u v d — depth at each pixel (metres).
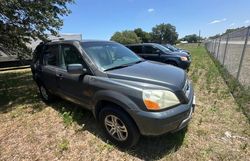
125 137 2.98
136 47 9.97
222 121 3.97
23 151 3.23
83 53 3.61
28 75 11.01
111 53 3.93
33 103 5.45
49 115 4.55
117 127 3.04
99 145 3.24
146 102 2.61
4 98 6.30
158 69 3.40
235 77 7.29
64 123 4.04
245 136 3.42
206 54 21.86
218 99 5.29
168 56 9.05
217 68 10.43
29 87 7.63
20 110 5.02
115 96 2.85
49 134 3.69
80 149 3.18
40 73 4.93
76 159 2.96
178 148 3.10
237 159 2.84
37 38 7.88
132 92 2.73
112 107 3.00
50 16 6.97
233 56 8.57
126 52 4.27
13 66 17.67
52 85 4.55
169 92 2.71
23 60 8.02
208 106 4.80
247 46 6.54
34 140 3.52
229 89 6.12
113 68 3.42
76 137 3.53
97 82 3.19
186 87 3.14
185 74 3.47
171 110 2.66
